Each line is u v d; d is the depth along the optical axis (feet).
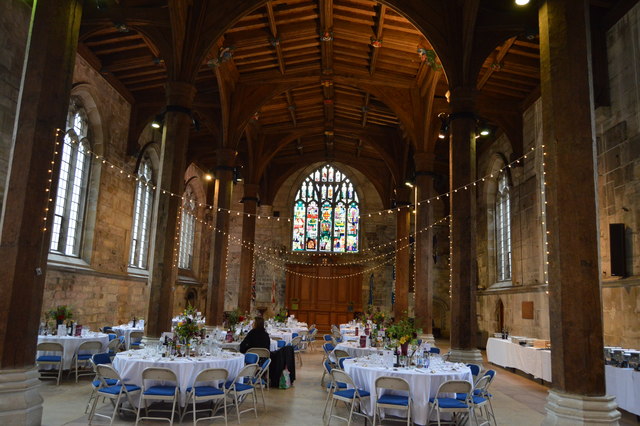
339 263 96.22
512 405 34.60
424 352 30.60
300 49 57.93
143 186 70.13
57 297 48.47
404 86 60.80
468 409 24.72
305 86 67.41
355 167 96.58
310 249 97.66
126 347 48.44
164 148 40.34
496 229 72.28
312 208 98.89
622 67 39.60
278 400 34.17
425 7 40.96
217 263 58.75
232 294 95.14
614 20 40.81
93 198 55.52
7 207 23.20
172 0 39.68
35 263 23.53
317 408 31.99
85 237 54.90
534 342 46.26
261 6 45.50
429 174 59.00
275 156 95.86
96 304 55.98
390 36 52.03
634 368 31.48
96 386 25.76
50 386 35.29
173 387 26.40
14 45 39.63
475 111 39.32
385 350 31.71
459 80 39.68
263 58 58.03
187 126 41.22
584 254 22.12
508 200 68.03
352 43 55.72
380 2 41.29
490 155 72.79
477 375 29.60
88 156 55.83
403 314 71.87
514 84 56.54
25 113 24.04
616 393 32.63
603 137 41.96
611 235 39.04
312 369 49.80
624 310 38.34
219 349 32.35
